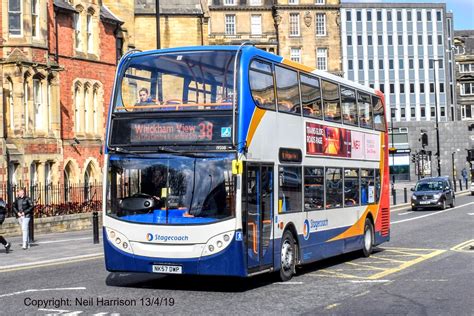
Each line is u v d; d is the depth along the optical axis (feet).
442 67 381.60
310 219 49.06
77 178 122.01
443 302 36.86
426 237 79.05
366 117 61.82
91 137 126.72
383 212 65.41
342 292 40.86
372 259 59.36
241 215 39.34
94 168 127.03
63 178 116.57
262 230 41.96
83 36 126.72
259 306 36.14
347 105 57.21
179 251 39.83
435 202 135.13
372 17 377.91
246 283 45.47
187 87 41.39
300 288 42.73
